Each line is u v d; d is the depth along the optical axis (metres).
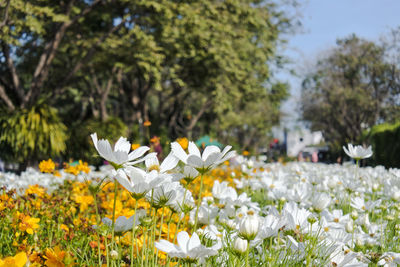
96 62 17.19
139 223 1.56
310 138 53.56
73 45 17.11
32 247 1.76
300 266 1.69
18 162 12.41
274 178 4.59
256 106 36.44
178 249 1.23
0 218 2.32
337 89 34.00
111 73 18.88
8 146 12.29
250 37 18.53
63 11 14.46
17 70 19.50
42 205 2.93
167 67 17.41
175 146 1.47
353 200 2.93
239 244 1.31
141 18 14.72
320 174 6.11
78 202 3.06
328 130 40.44
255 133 45.94
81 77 20.52
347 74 34.19
